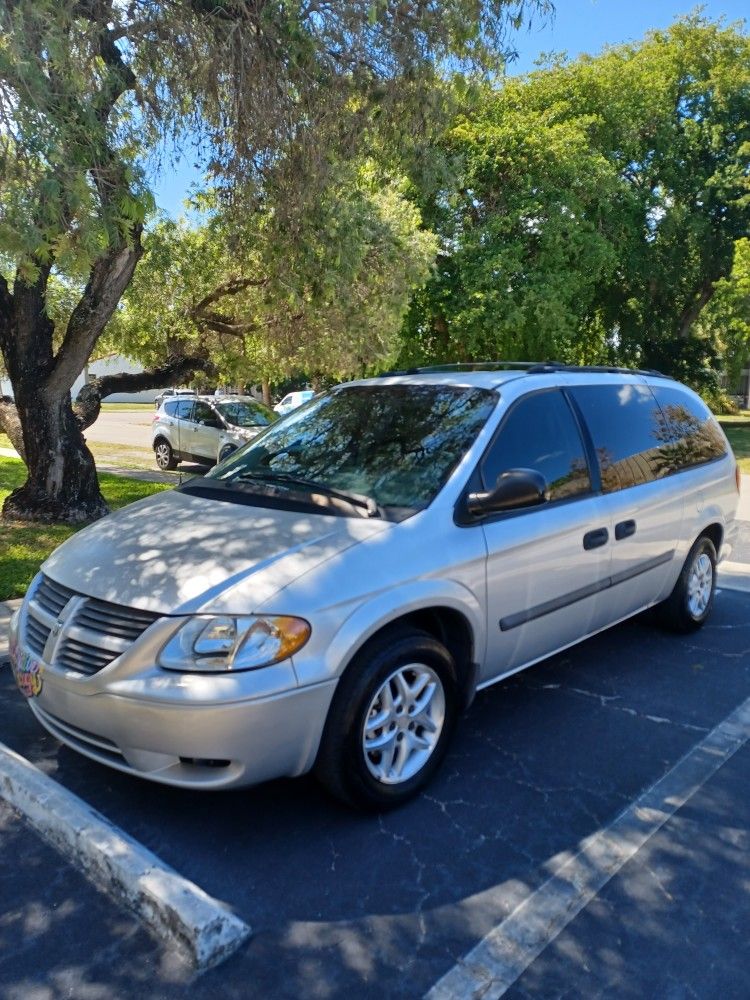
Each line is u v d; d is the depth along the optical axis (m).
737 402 54.25
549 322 21.55
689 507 5.35
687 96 29.58
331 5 6.89
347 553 3.27
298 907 2.78
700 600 5.75
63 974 2.48
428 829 3.26
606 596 4.60
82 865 2.99
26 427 8.95
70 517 9.05
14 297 8.48
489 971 2.50
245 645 2.94
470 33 7.02
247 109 7.11
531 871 3.00
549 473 4.23
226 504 3.87
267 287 10.63
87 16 6.50
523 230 22.27
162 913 2.63
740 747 4.01
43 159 5.45
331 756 3.14
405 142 7.87
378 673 3.20
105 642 3.09
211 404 16.33
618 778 3.69
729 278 28.48
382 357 12.82
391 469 3.93
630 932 2.69
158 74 7.01
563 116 24.36
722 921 2.75
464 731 4.16
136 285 11.60
